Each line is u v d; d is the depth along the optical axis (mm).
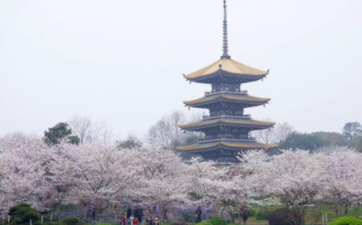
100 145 90750
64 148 93688
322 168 95000
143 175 95062
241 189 87812
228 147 126000
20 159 88250
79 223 77688
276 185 84062
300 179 80375
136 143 141125
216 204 91688
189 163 166000
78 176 88500
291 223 75250
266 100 134000
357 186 85812
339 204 91500
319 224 78875
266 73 134375
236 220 91000
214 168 105812
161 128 194875
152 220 83500
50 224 76125
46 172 96938
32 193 85500
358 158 101062
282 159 98438
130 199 93750
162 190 86125
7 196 83312
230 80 134750
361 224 60594
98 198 86125
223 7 144625
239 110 135250
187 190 92500
